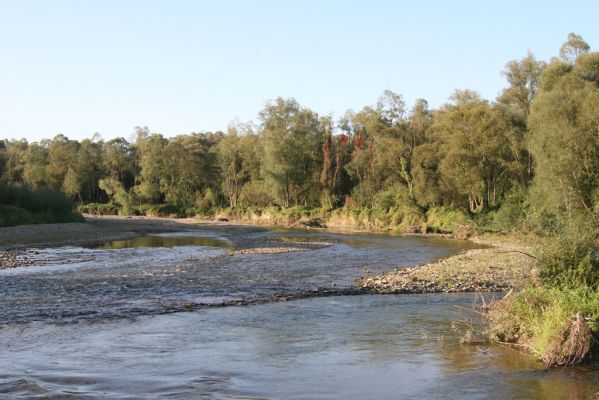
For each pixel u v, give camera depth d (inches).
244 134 4224.9
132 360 465.1
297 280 972.6
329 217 3189.0
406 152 2962.6
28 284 927.0
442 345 506.3
